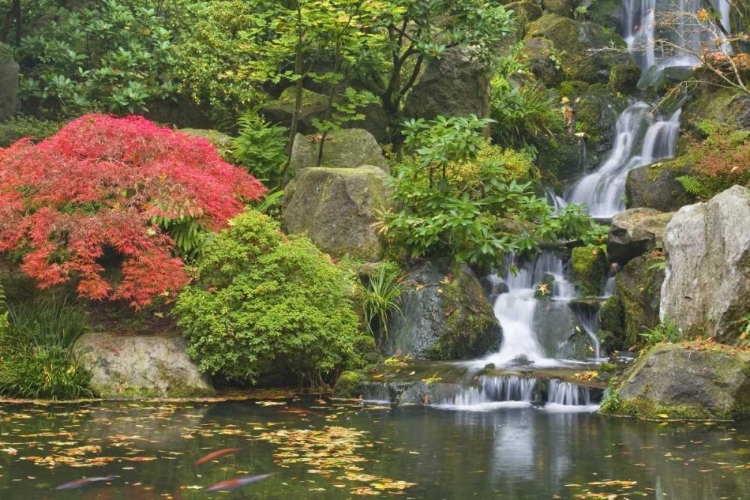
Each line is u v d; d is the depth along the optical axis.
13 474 7.69
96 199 11.99
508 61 19.61
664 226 13.45
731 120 16.05
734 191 11.38
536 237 14.87
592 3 22.06
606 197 17.22
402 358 12.66
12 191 12.39
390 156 17.16
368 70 17.25
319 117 17.31
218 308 11.95
